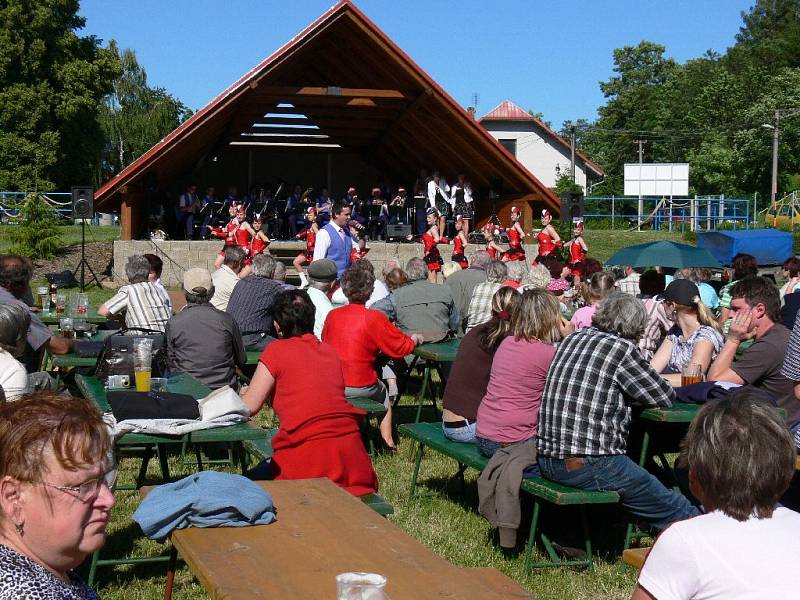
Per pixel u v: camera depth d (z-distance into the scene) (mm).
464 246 20516
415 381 9703
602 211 44812
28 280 6520
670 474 5535
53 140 41719
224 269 8469
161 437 4176
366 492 4273
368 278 6305
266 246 20078
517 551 4969
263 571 2660
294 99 20688
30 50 41625
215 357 5863
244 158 27781
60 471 1766
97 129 44500
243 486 3178
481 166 22297
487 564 4781
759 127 52969
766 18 85625
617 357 4418
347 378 6227
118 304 7004
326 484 3676
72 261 21031
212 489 3111
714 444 2176
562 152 52812
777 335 5043
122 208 20141
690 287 6047
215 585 2551
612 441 4391
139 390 4797
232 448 6586
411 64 19672
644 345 7484
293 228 24594
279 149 27656
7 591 1699
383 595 1970
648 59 91125
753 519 2152
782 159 52906
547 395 4512
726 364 5148
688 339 6098
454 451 5195
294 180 28031
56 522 1775
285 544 2906
